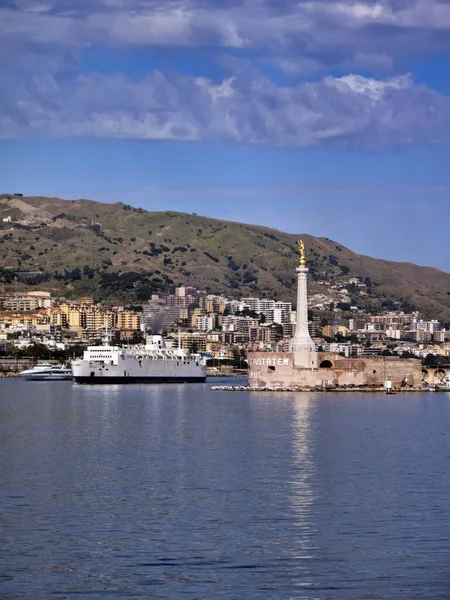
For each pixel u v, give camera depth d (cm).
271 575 7875
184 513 9938
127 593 7456
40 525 9412
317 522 9562
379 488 11300
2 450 14875
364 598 7338
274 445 15538
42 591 7500
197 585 7638
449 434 17362
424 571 7938
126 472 12512
